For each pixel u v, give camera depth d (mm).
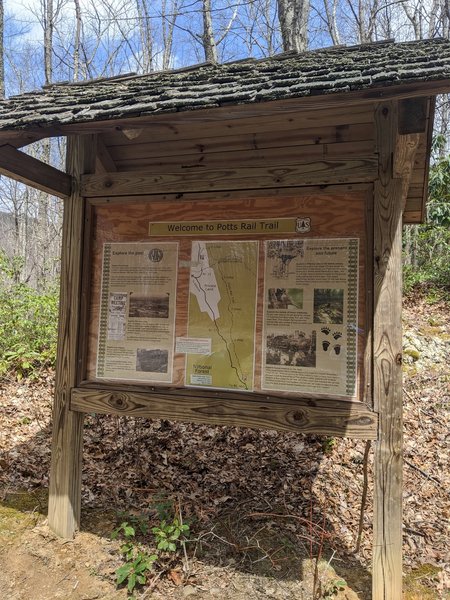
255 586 2615
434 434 4613
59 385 3014
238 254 2766
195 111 2178
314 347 2602
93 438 4465
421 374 5961
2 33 10508
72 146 3053
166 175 2861
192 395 2756
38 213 15766
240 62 3293
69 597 2539
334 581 2641
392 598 2451
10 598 2547
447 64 1948
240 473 3928
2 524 3117
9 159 2559
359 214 2574
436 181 8930
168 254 2891
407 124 2070
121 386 2896
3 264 7035
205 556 2861
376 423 2471
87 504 3408
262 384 2670
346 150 3283
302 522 3260
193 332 2816
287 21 7305
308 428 2559
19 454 4133
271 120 3039
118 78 3467
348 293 2568
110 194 2963
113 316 2965
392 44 3168
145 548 2885
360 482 3850
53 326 6488
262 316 2703
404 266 9922
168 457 4172
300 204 2666
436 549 3027
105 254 3006
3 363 5766
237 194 2744
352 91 1979
